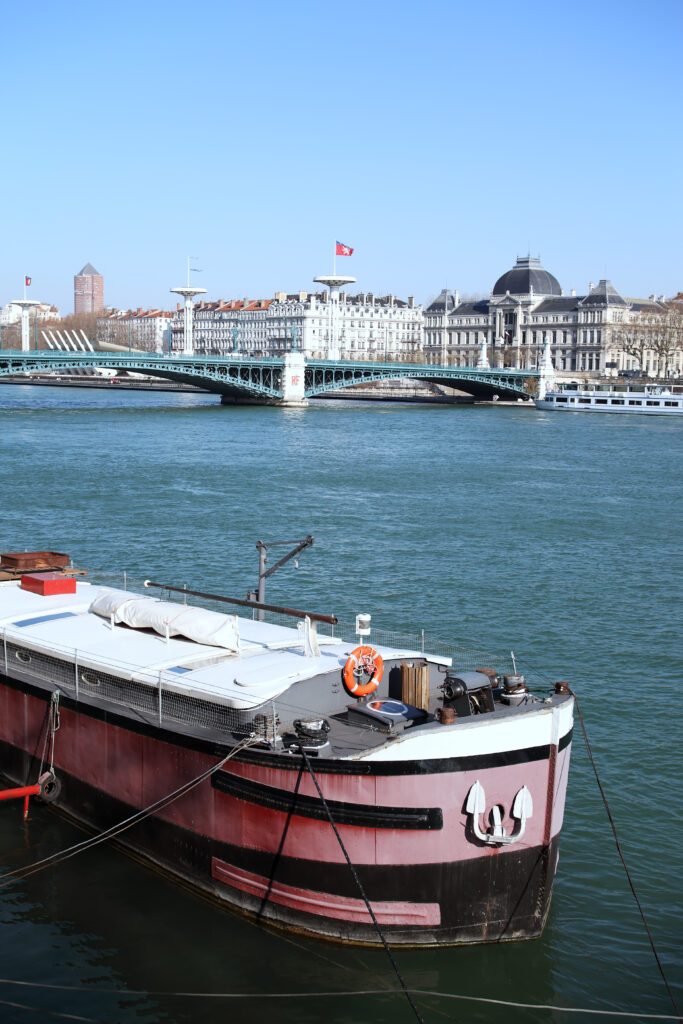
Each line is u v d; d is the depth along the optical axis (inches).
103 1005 671.8
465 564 2007.9
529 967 718.5
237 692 729.0
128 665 796.0
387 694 799.1
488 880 692.7
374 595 1744.6
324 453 4195.4
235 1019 659.4
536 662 1392.7
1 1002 673.0
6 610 949.8
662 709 1219.2
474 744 670.5
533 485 3319.4
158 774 762.2
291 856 687.7
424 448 4562.0
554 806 705.0
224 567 1937.7
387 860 669.3
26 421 5526.6
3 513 2484.0
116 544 2139.5
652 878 850.1
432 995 682.2
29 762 888.9
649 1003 693.9
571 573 1951.3
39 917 749.3
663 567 2037.4
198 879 750.5
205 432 5083.7
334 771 662.5
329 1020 661.9
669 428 6131.9
